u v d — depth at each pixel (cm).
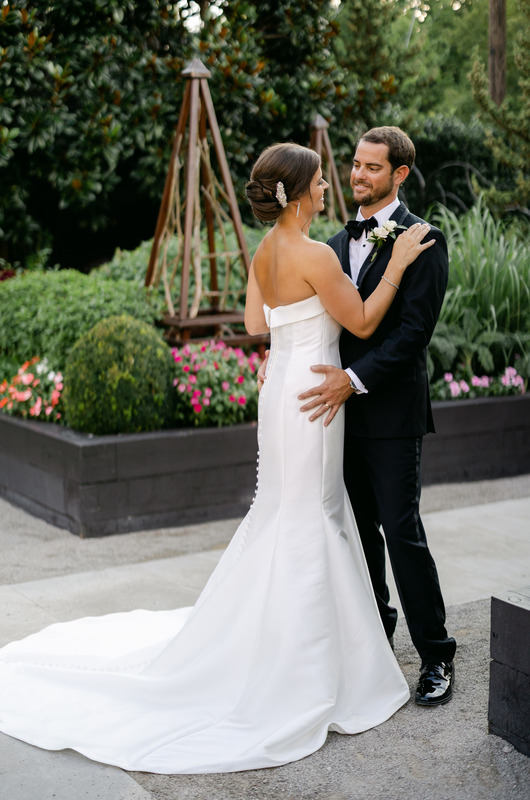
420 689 290
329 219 762
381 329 290
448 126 1013
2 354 620
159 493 493
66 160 774
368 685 278
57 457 489
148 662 310
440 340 613
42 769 251
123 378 490
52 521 502
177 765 249
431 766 251
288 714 265
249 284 317
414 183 998
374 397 290
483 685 301
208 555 449
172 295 637
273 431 286
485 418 599
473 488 580
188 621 292
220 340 573
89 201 806
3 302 614
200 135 602
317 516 283
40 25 741
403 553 290
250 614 280
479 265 670
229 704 275
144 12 788
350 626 280
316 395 279
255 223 871
